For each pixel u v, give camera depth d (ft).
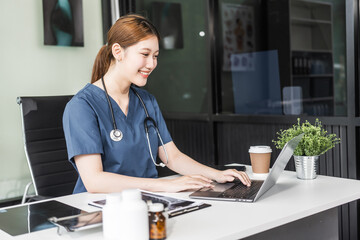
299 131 4.91
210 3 9.68
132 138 4.91
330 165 7.68
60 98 6.97
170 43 11.32
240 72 9.95
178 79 11.21
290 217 3.44
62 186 6.68
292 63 9.01
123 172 4.88
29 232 3.16
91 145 4.47
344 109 7.98
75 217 3.16
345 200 3.99
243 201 3.84
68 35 10.73
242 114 9.27
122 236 2.80
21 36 10.25
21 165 10.38
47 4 10.38
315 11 8.42
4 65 10.05
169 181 4.31
